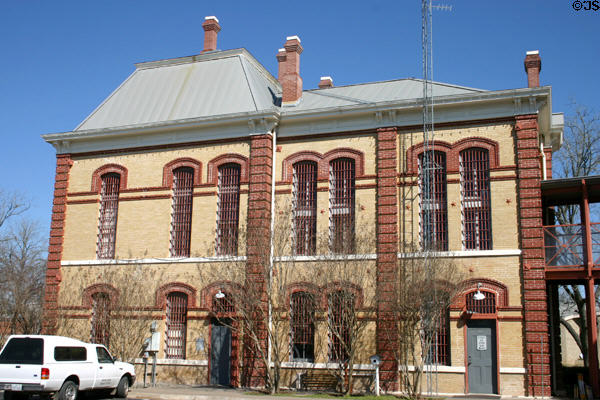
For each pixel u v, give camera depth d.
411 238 23.16
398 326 21.92
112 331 24.92
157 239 26.59
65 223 28.39
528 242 21.72
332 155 25.06
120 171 27.92
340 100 27.05
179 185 27.05
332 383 22.97
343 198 24.75
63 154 28.98
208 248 25.70
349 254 22.59
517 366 21.16
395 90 26.70
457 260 22.44
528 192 22.06
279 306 22.47
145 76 31.23
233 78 28.89
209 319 25.00
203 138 26.77
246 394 21.66
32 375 17.69
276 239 23.64
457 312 22.09
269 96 29.09
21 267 39.56
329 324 21.89
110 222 27.88
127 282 25.55
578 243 21.77
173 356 25.55
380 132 24.45
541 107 23.00
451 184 23.20
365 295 23.14
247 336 24.11
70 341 19.08
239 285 23.28
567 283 24.52
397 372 22.20
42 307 29.84
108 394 21.23
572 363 47.41
